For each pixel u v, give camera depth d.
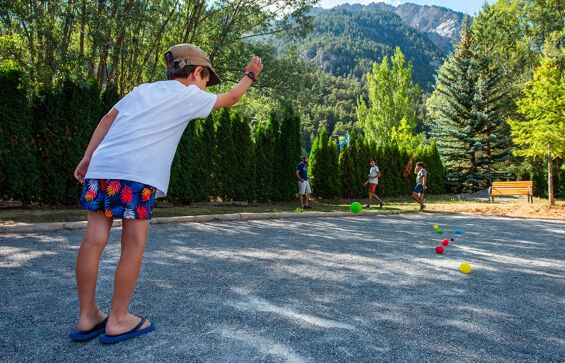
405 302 3.27
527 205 16.30
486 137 27.17
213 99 2.44
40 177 10.37
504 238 7.55
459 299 3.42
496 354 2.30
